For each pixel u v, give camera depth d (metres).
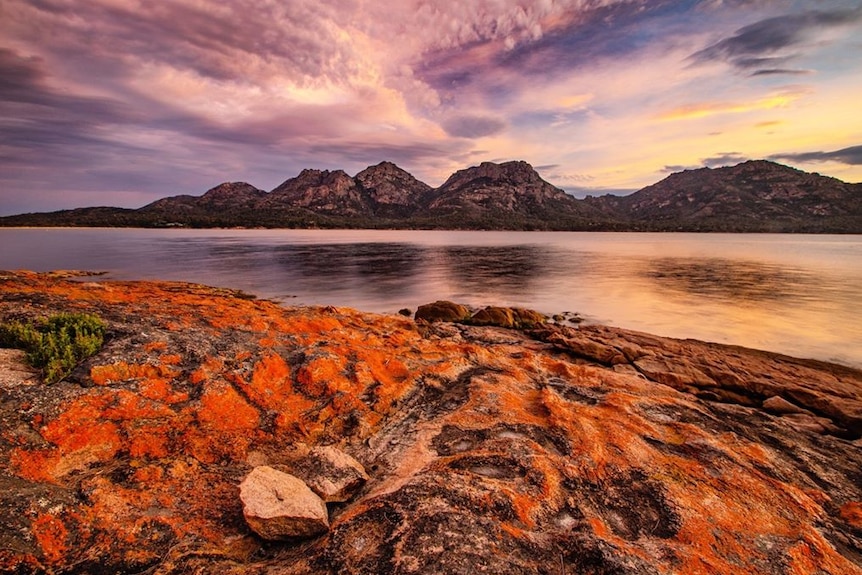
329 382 9.91
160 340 9.73
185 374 8.89
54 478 5.71
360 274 56.12
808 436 10.20
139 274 51.53
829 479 8.05
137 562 4.79
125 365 8.33
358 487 6.81
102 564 4.68
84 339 8.59
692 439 8.73
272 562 5.07
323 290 43.50
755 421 10.61
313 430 8.44
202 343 10.24
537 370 13.41
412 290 43.97
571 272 58.56
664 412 10.32
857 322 29.84
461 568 4.67
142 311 12.86
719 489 7.07
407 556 4.83
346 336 13.81
